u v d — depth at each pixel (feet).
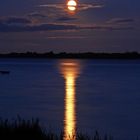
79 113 139.33
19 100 185.06
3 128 57.26
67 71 601.62
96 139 65.57
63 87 273.75
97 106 163.32
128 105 168.45
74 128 106.01
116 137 96.78
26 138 54.85
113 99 193.77
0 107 155.74
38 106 160.04
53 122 115.85
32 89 255.09
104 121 122.21
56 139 57.21
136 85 296.92
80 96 207.41
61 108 153.58
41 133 56.80
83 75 464.24
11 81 344.08
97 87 275.59
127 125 115.65
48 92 231.71
